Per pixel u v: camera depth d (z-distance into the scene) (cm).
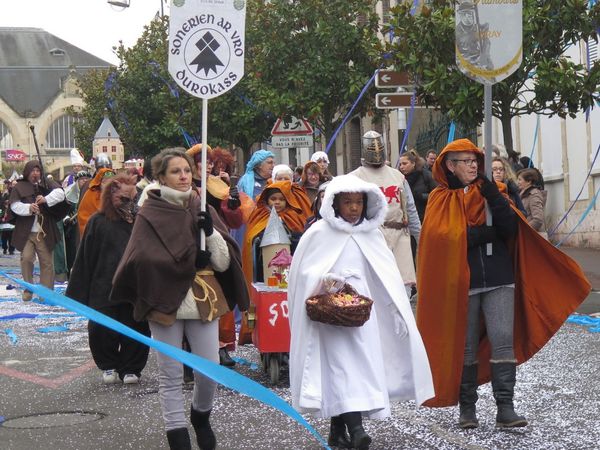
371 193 838
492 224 873
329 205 829
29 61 14225
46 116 13525
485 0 919
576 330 1333
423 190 1675
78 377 1134
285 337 1050
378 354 812
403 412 944
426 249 875
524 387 1011
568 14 1659
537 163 2709
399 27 1708
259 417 930
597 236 2378
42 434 891
